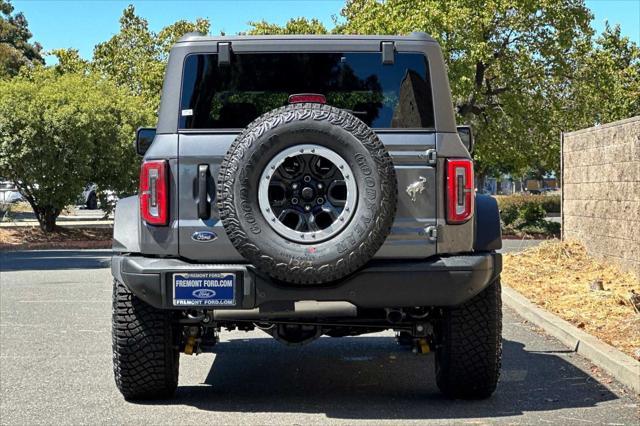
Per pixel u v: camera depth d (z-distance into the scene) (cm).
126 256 652
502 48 3347
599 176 1540
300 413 653
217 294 616
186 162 634
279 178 600
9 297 1376
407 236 633
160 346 659
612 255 1466
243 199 594
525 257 1686
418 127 651
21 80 2994
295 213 601
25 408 676
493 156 3538
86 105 2689
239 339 1005
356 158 594
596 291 1234
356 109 665
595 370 812
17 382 770
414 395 718
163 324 658
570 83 3450
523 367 830
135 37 4512
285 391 736
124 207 678
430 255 636
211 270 616
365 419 634
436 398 705
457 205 638
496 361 668
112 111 2844
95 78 3034
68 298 1364
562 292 1276
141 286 621
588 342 881
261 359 885
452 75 3212
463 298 630
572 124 3450
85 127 2686
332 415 646
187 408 672
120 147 2794
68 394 723
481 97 3356
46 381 774
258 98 666
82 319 1143
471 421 627
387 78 666
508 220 3381
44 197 2719
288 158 596
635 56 2261
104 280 1642
